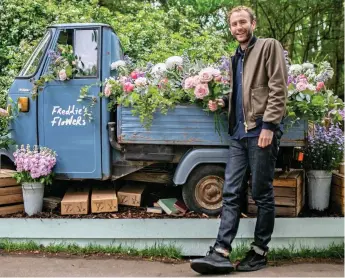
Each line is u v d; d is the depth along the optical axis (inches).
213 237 167.9
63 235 168.7
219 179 174.6
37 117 177.8
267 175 143.3
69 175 176.7
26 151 175.9
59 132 177.0
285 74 139.2
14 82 180.2
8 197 175.8
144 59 276.5
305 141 166.2
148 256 164.9
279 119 137.3
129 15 355.6
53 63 176.2
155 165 186.7
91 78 175.3
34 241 169.0
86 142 176.2
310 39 525.0
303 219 169.5
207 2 433.1
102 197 177.5
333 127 190.7
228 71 166.1
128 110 168.9
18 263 154.4
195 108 167.6
